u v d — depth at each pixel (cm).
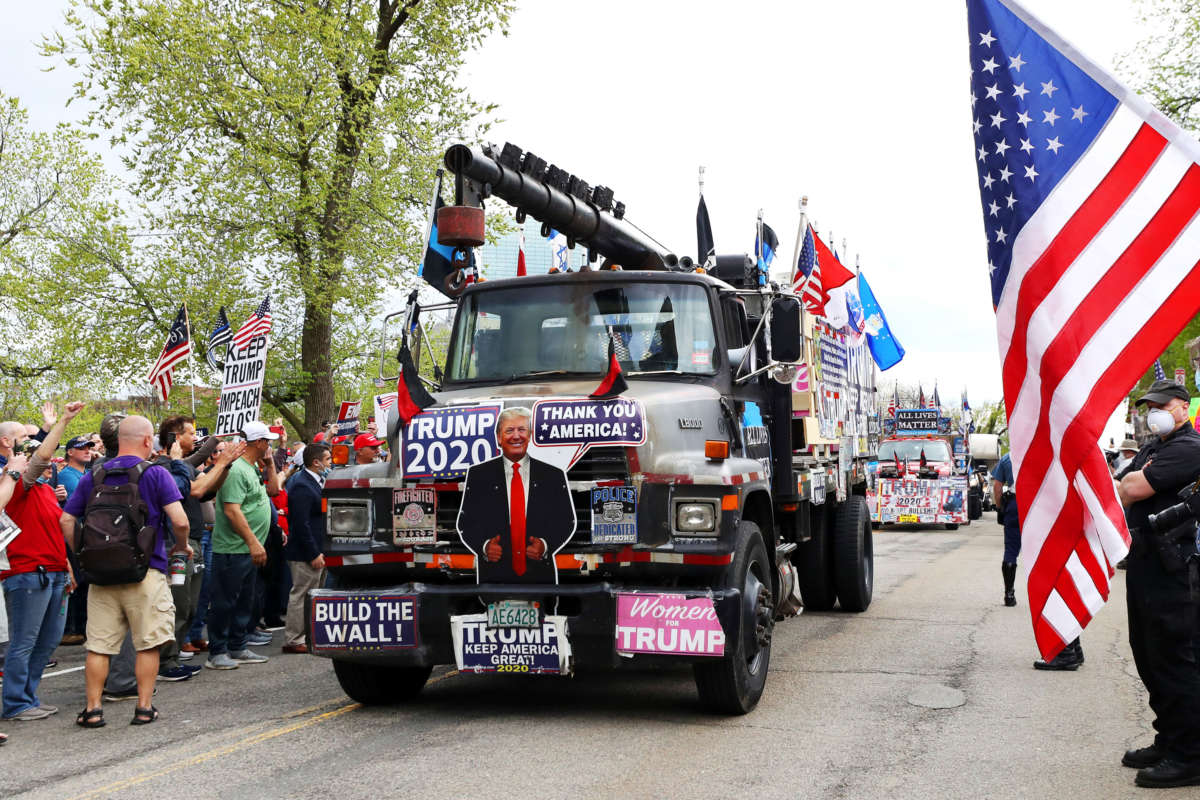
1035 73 581
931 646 933
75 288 2411
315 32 2211
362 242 2338
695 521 636
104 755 601
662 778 533
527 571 641
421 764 566
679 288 782
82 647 1073
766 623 698
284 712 713
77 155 3039
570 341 771
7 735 656
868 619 1106
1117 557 527
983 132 591
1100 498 538
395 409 684
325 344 2447
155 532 682
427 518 661
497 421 648
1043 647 552
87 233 2428
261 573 1091
